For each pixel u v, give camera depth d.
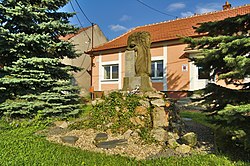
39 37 7.59
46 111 7.72
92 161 4.30
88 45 23.25
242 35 3.83
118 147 5.24
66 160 4.32
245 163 4.15
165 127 5.91
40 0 8.38
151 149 5.09
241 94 4.24
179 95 13.84
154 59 15.10
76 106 8.58
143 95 6.58
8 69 7.70
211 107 4.56
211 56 3.96
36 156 4.50
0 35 7.32
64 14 9.04
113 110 6.52
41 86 8.20
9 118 7.63
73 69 9.16
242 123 4.04
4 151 4.71
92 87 18.36
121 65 17.03
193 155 4.70
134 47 7.63
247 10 14.67
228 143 5.29
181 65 13.88
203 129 6.93
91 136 5.91
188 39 4.53
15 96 7.96
